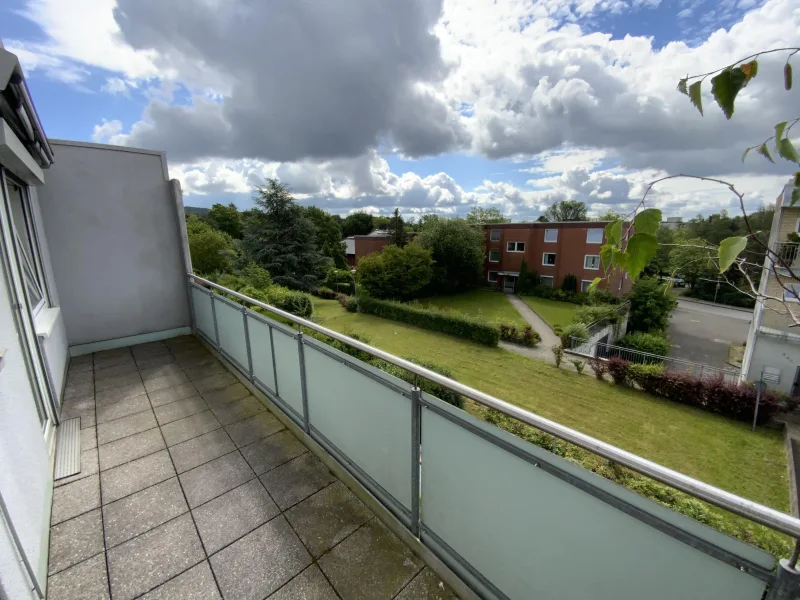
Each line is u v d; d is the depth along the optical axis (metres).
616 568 1.04
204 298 4.38
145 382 3.54
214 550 1.77
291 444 2.57
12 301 2.10
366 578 1.64
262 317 2.88
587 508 1.07
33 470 1.80
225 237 22.34
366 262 20.83
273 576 1.64
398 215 27.69
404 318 16.66
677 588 0.93
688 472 6.53
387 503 1.91
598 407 8.69
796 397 8.09
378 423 1.86
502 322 14.82
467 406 5.93
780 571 0.75
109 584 1.60
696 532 0.86
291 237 20.09
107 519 1.94
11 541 1.29
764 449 7.10
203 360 4.11
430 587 1.60
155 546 1.78
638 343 14.70
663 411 8.53
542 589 1.24
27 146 2.69
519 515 1.27
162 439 2.63
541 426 1.08
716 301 24.47
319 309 19.67
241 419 2.89
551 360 11.92
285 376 2.71
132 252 4.65
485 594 1.47
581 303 21.44
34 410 2.08
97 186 4.35
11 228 2.38
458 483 1.48
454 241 23.89
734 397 8.16
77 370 3.83
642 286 17.19
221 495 2.11
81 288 4.33
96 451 2.49
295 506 2.03
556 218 45.94
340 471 2.22
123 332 4.67
